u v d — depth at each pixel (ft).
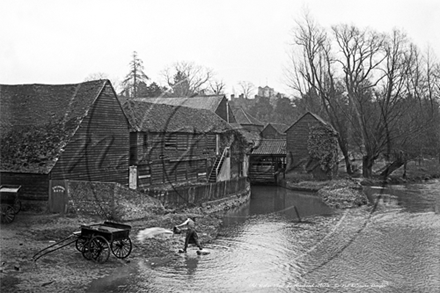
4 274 38.24
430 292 37.93
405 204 87.92
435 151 144.77
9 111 71.00
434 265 46.01
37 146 63.41
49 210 59.72
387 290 37.99
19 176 60.39
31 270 39.78
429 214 75.97
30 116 69.77
